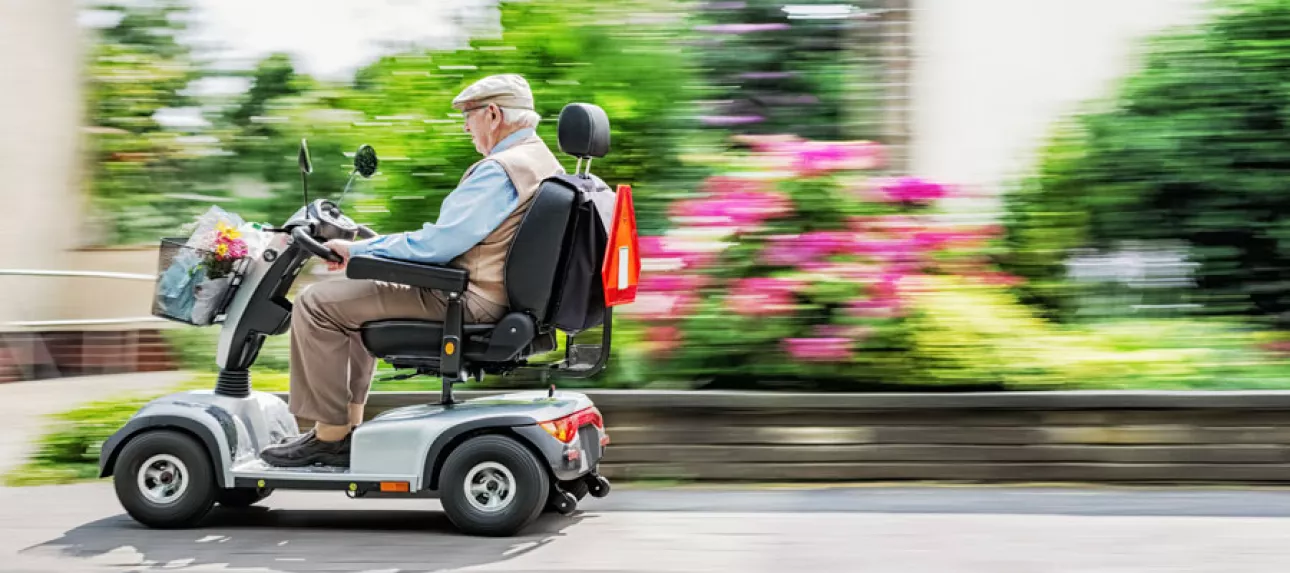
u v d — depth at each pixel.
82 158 8.86
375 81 6.29
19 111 8.13
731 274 4.99
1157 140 6.28
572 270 3.80
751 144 5.49
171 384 6.29
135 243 8.98
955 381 4.67
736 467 4.58
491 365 3.98
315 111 8.89
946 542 3.70
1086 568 3.41
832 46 6.61
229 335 3.98
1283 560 3.49
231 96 9.12
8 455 5.21
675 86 5.78
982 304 5.09
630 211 3.91
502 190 3.76
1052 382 4.66
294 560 3.55
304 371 3.84
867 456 4.55
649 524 3.96
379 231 5.54
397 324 3.83
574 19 5.80
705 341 4.86
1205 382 4.80
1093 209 6.37
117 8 9.01
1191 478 4.47
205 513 3.92
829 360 4.72
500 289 3.81
